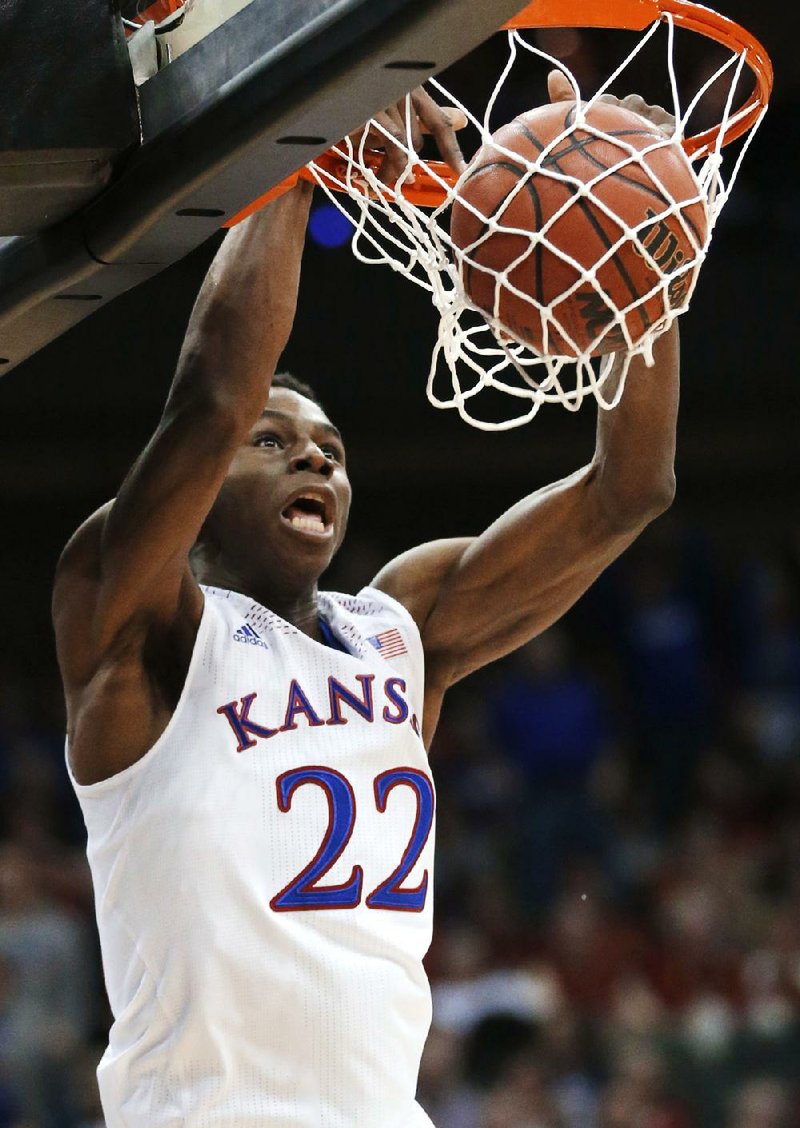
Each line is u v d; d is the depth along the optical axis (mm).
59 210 6953
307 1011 8117
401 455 34062
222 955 8109
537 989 23031
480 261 7516
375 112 6309
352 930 8297
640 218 7293
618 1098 20688
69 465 33438
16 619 34156
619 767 29469
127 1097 8266
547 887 26719
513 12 5746
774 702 31188
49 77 6574
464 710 31922
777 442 34312
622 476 9180
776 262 32906
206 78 6473
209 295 8023
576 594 9758
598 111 7555
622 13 7727
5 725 30406
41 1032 21250
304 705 8664
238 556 9367
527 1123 20531
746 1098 20781
